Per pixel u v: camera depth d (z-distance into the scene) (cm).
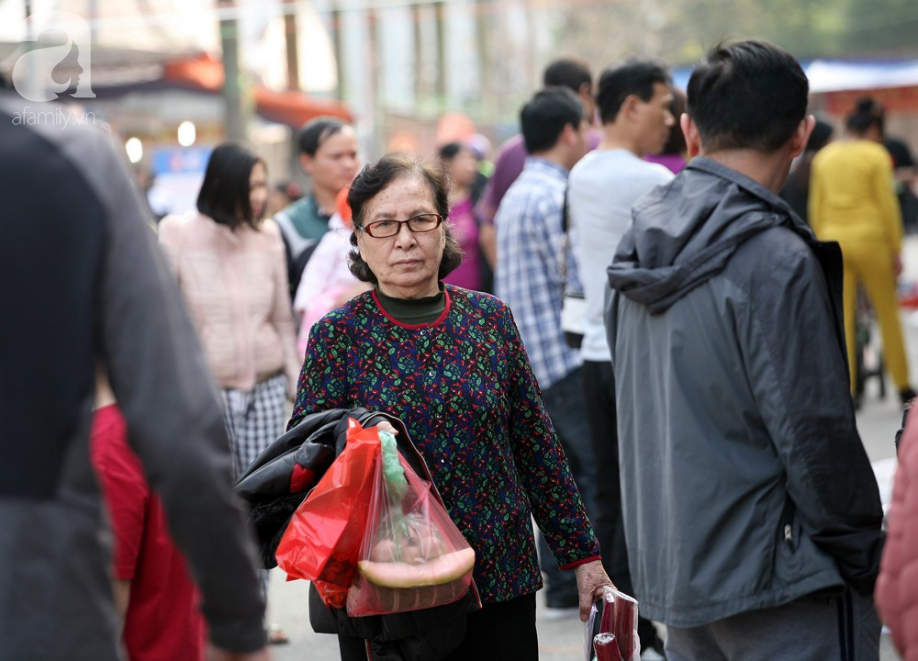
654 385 841
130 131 4488
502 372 815
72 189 463
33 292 452
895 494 545
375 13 6291
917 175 4469
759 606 777
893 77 6794
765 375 764
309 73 6306
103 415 734
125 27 3534
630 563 895
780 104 812
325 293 1423
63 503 454
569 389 1460
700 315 792
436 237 803
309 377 802
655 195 863
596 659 823
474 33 11662
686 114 876
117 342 472
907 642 527
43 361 452
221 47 4259
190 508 472
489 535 796
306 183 5312
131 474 734
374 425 751
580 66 1844
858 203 2464
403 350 799
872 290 2480
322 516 731
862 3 12538
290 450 781
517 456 852
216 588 481
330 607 775
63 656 450
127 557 734
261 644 493
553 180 1480
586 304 1290
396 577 717
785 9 12912
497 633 809
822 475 756
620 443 899
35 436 450
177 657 762
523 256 1463
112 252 473
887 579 538
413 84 10925
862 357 2584
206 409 480
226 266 1405
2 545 444
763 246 778
